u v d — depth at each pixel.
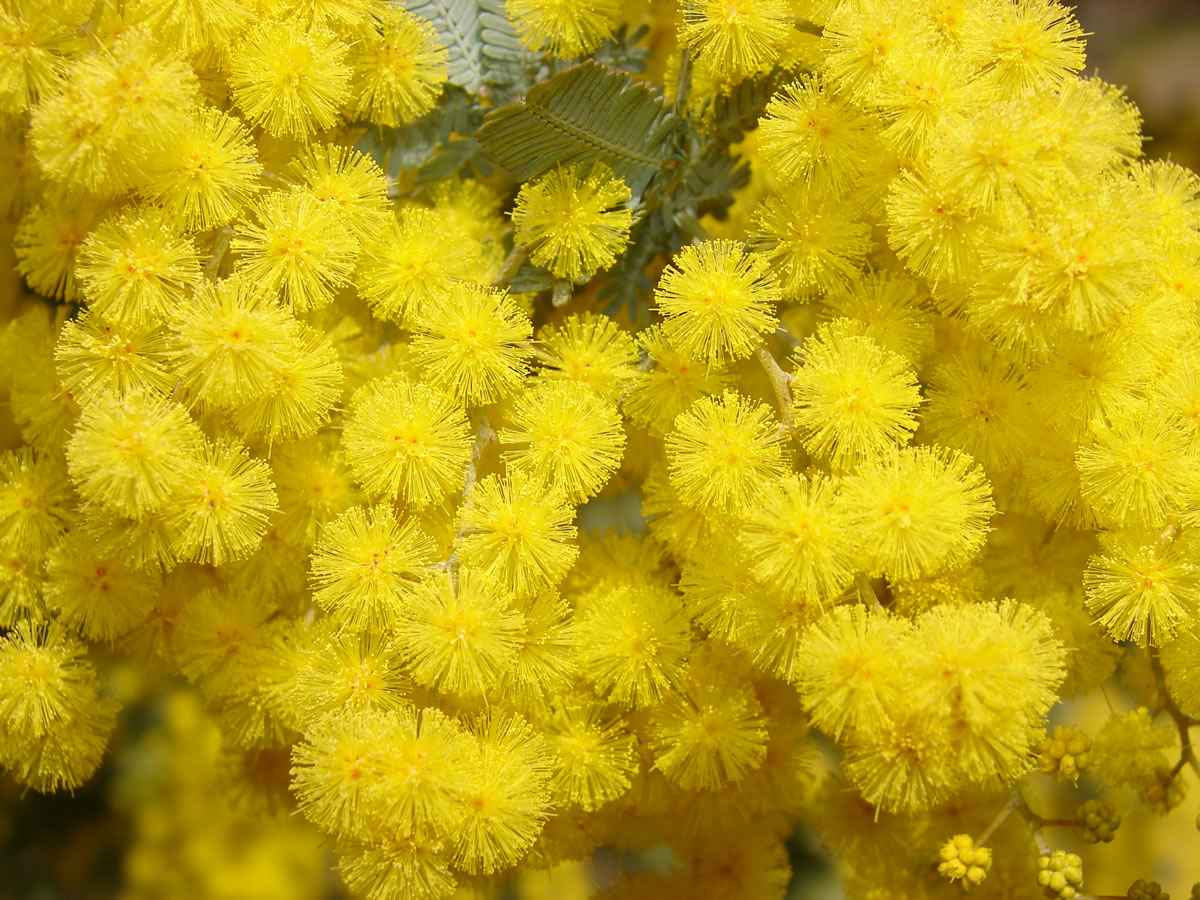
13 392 0.19
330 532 0.18
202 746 0.25
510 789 0.18
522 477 0.18
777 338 0.20
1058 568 0.20
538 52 0.20
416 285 0.19
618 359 0.19
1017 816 0.21
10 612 0.19
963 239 0.18
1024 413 0.19
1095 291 0.18
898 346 0.19
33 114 0.18
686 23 0.19
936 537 0.18
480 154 0.21
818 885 0.25
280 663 0.19
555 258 0.19
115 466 0.18
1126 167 0.19
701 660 0.20
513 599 0.18
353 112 0.20
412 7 0.20
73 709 0.19
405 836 0.18
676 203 0.20
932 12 0.19
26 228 0.19
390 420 0.18
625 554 0.20
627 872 0.22
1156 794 0.20
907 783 0.18
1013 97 0.18
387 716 0.18
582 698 0.19
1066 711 0.25
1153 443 0.18
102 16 0.18
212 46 0.19
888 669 0.18
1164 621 0.18
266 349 0.18
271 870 0.26
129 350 0.18
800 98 0.19
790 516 0.18
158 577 0.19
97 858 0.26
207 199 0.18
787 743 0.20
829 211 0.19
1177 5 0.30
